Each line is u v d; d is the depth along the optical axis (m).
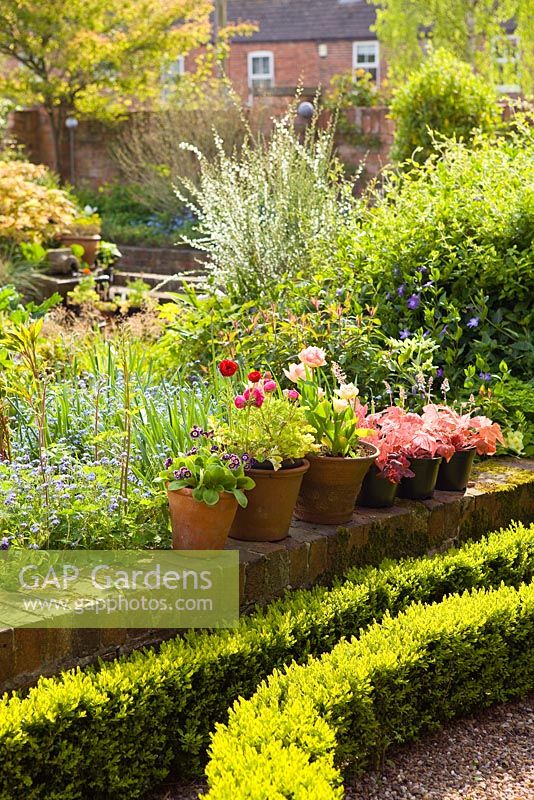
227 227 6.07
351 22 22.67
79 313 8.27
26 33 13.99
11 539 3.13
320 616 3.16
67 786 2.52
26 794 2.46
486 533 4.16
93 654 2.84
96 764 2.58
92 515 3.24
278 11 23.55
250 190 6.18
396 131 9.65
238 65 23.66
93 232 10.27
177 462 3.20
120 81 14.48
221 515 3.13
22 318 5.78
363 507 3.84
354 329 4.70
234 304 5.60
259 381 3.48
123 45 14.28
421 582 3.49
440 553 3.96
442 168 5.89
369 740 2.82
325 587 3.41
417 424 3.93
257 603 3.28
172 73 16.33
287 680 2.77
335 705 2.69
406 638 3.02
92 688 2.57
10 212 9.38
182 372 5.11
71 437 3.94
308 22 23.11
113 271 10.60
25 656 2.69
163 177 13.20
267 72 23.50
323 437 3.60
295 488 3.39
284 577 3.36
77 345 5.77
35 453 3.84
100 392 4.22
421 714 3.08
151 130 13.70
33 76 14.73
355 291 5.20
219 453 3.29
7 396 4.07
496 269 5.02
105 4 14.09
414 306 5.00
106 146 14.52
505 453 4.72
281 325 4.88
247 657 2.90
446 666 3.12
